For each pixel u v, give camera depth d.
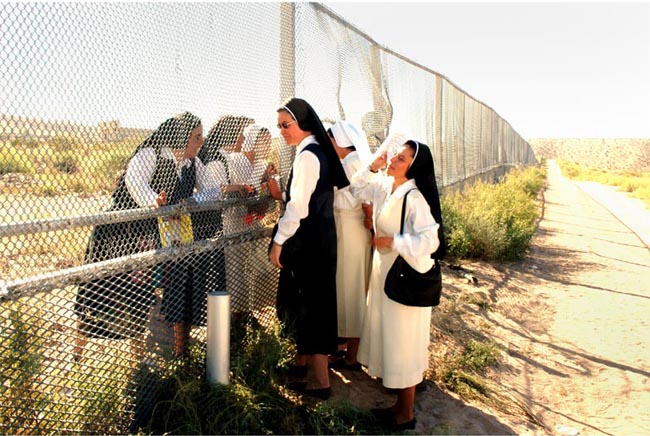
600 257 10.14
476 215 8.77
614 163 132.75
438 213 3.17
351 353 3.96
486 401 3.88
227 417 2.80
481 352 4.66
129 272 2.57
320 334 3.30
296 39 3.87
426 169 3.16
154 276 2.75
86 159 2.29
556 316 6.26
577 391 4.31
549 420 3.78
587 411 3.99
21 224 2.04
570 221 16.00
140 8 2.46
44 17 1.99
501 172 21.47
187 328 3.04
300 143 3.32
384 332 3.22
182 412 2.77
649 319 6.27
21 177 2.02
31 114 2.00
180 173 2.89
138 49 2.46
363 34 5.04
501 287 7.07
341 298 3.74
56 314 2.26
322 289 3.29
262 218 3.80
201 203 3.01
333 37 4.48
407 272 3.12
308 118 3.25
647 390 4.38
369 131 5.36
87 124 2.24
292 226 3.19
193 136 2.92
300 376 3.54
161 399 2.84
